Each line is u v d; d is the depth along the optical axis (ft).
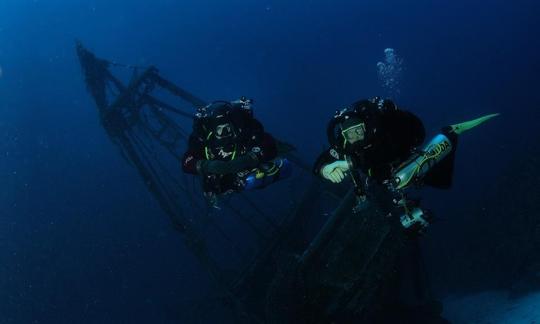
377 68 144.25
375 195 18.67
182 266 78.59
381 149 8.54
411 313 28.66
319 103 137.39
